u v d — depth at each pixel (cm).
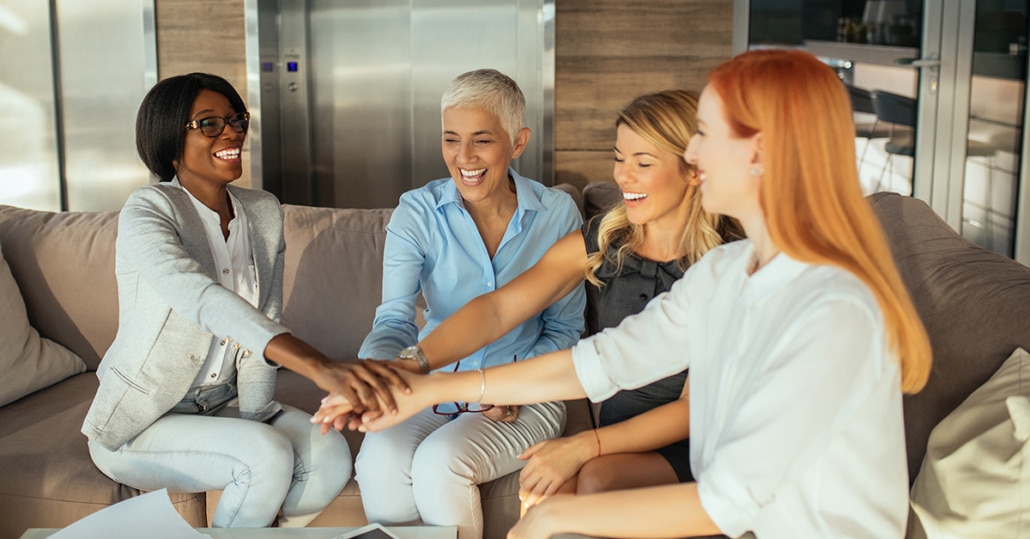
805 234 119
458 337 183
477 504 194
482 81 208
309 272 274
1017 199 442
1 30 414
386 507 194
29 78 416
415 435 203
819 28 425
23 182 425
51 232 278
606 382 155
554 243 222
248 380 215
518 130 215
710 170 125
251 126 402
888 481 123
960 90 433
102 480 207
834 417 116
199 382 216
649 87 397
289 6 416
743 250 140
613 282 194
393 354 198
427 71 414
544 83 390
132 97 416
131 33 411
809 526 124
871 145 440
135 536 161
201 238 211
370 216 284
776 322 122
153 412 204
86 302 273
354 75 423
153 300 203
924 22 427
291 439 206
